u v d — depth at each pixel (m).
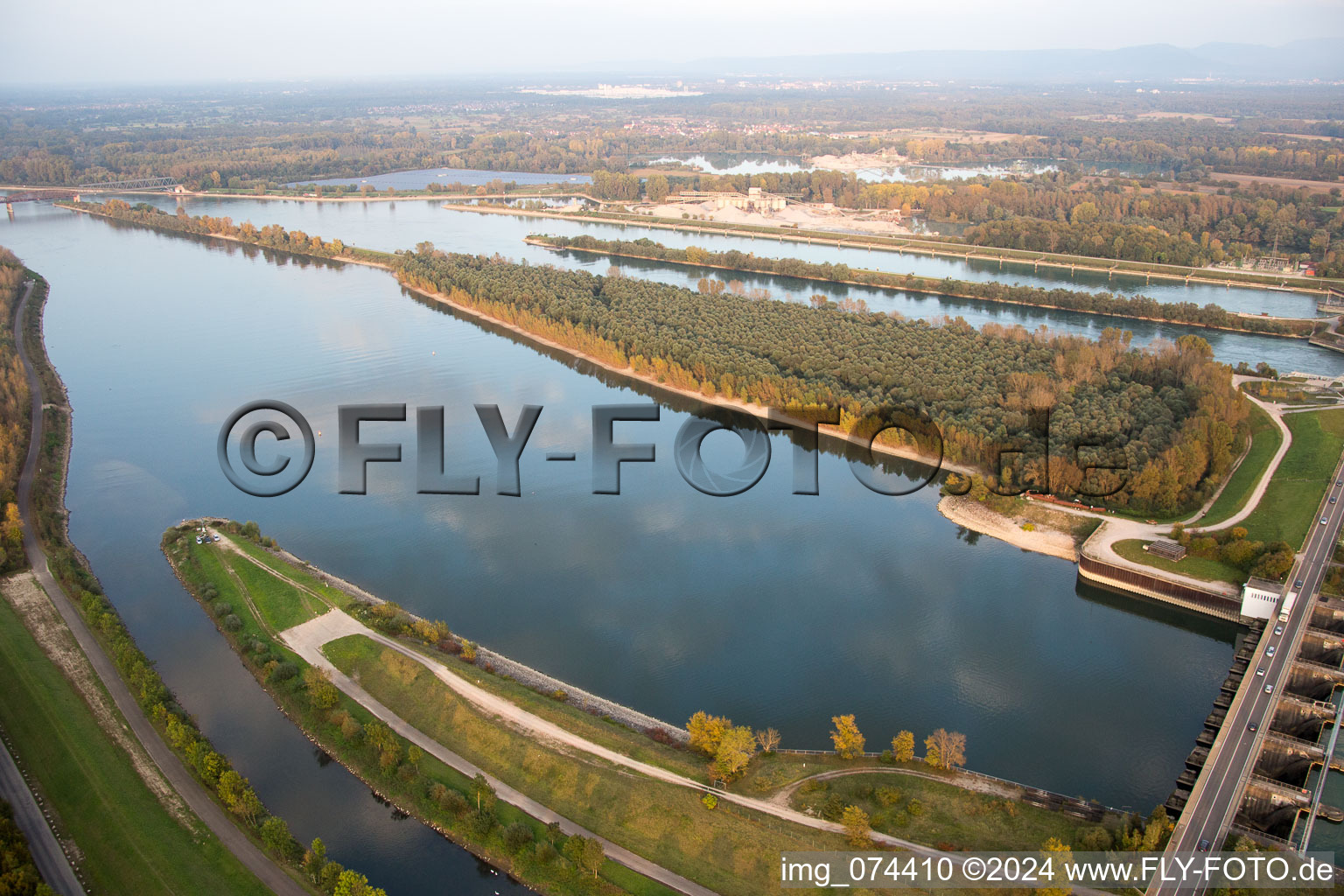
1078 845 185.25
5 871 177.50
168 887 182.00
